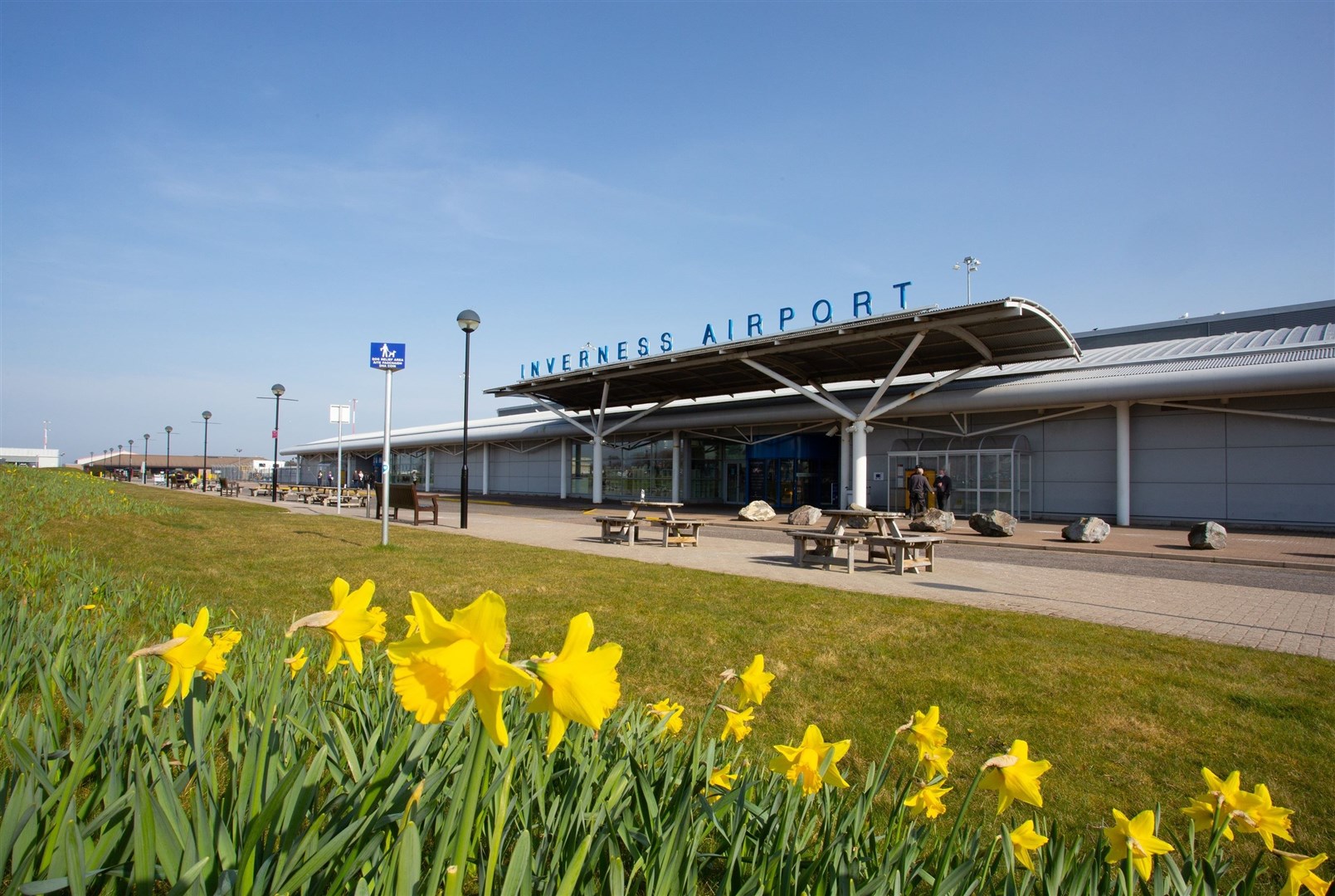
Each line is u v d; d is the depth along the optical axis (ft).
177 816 3.77
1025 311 61.31
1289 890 5.17
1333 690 16.48
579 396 120.88
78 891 3.48
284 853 3.77
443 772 4.70
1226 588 32.78
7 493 48.85
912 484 72.18
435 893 3.50
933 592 30.37
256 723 5.80
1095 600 28.91
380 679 8.00
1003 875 6.28
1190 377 68.08
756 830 5.85
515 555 37.91
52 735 6.13
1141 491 74.38
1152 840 4.95
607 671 2.61
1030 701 15.51
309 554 35.29
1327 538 58.65
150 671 8.35
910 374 91.66
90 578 19.51
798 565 39.14
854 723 14.12
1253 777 12.21
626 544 49.24
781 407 99.45
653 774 6.45
